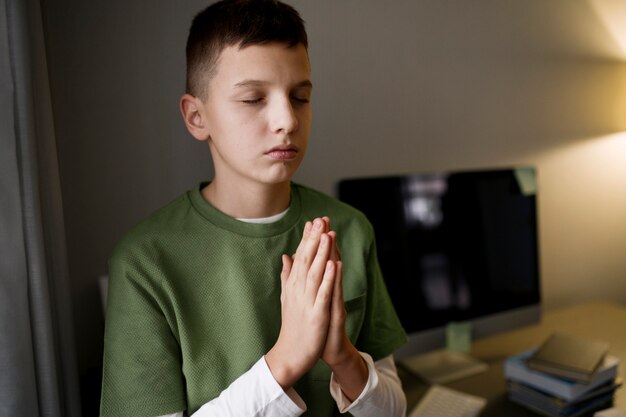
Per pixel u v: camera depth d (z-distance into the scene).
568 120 2.13
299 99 0.70
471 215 1.71
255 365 0.69
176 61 1.42
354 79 1.67
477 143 1.93
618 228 2.33
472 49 1.87
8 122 0.86
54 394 0.94
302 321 0.66
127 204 1.42
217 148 0.73
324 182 1.66
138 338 0.71
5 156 0.85
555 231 2.17
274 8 0.70
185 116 0.77
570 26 2.07
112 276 0.74
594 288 2.31
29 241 0.90
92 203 1.38
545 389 1.43
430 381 1.59
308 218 0.82
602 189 2.26
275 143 0.67
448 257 1.68
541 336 1.88
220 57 0.68
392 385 0.80
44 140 0.99
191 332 0.73
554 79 2.06
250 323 0.75
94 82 1.34
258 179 0.69
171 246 0.75
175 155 1.45
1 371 0.85
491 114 1.95
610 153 2.25
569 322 2.00
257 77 0.66
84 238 1.38
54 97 1.22
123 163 1.40
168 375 0.71
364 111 1.70
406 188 1.61
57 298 1.02
